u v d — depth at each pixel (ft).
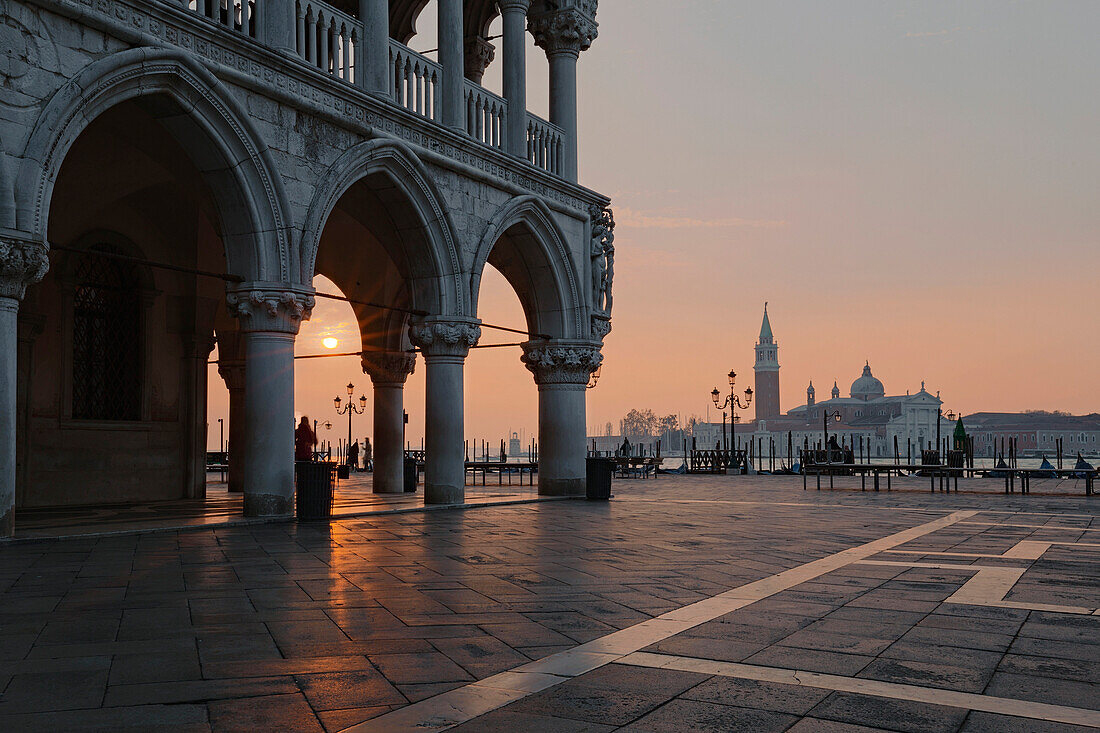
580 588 27.78
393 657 18.93
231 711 15.12
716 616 23.41
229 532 43.78
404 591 26.94
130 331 67.21
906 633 21.38
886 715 15.05
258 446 48.73
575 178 76.64
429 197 59.26
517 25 70.03
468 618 23.02
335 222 76.23
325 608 24.16
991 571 31.68
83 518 49.42
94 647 19.60
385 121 55.93
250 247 48.19
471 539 41.57
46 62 38.45
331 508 53.01
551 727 14.42
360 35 55.88
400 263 63.82
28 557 33.99
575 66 77.30
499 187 66.33
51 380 61.11
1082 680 17.26
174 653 19.11
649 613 23.84
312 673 17.60
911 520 53.78
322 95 51.44
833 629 21.83
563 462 74.95
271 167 48.01
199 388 71.72
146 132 52.42
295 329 49.78
